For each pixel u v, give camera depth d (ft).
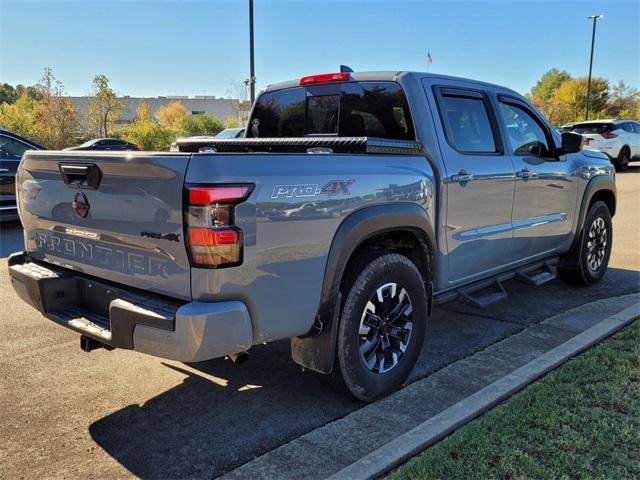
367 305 10.96
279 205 9.18
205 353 8.61
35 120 91.09
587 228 19.03
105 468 9.12
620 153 64.34
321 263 9.91
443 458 8.80
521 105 16.15
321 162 9.99
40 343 14.52
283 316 9.55
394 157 11.69
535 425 9.72
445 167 12.76
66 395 11.66
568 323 15.71
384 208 10.94
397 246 12.55
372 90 13.70
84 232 10.32
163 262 9.02
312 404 11.28
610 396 10.68
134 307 9.04
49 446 9.77
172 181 8.56
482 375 12.41
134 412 10.99
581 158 18.57
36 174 11.29
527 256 16.52
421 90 13.02
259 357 13.70
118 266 9.84
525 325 15.88
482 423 9.81
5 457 9.42
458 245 13.43
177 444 9.84
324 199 9.86
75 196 10.28
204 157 8.50
